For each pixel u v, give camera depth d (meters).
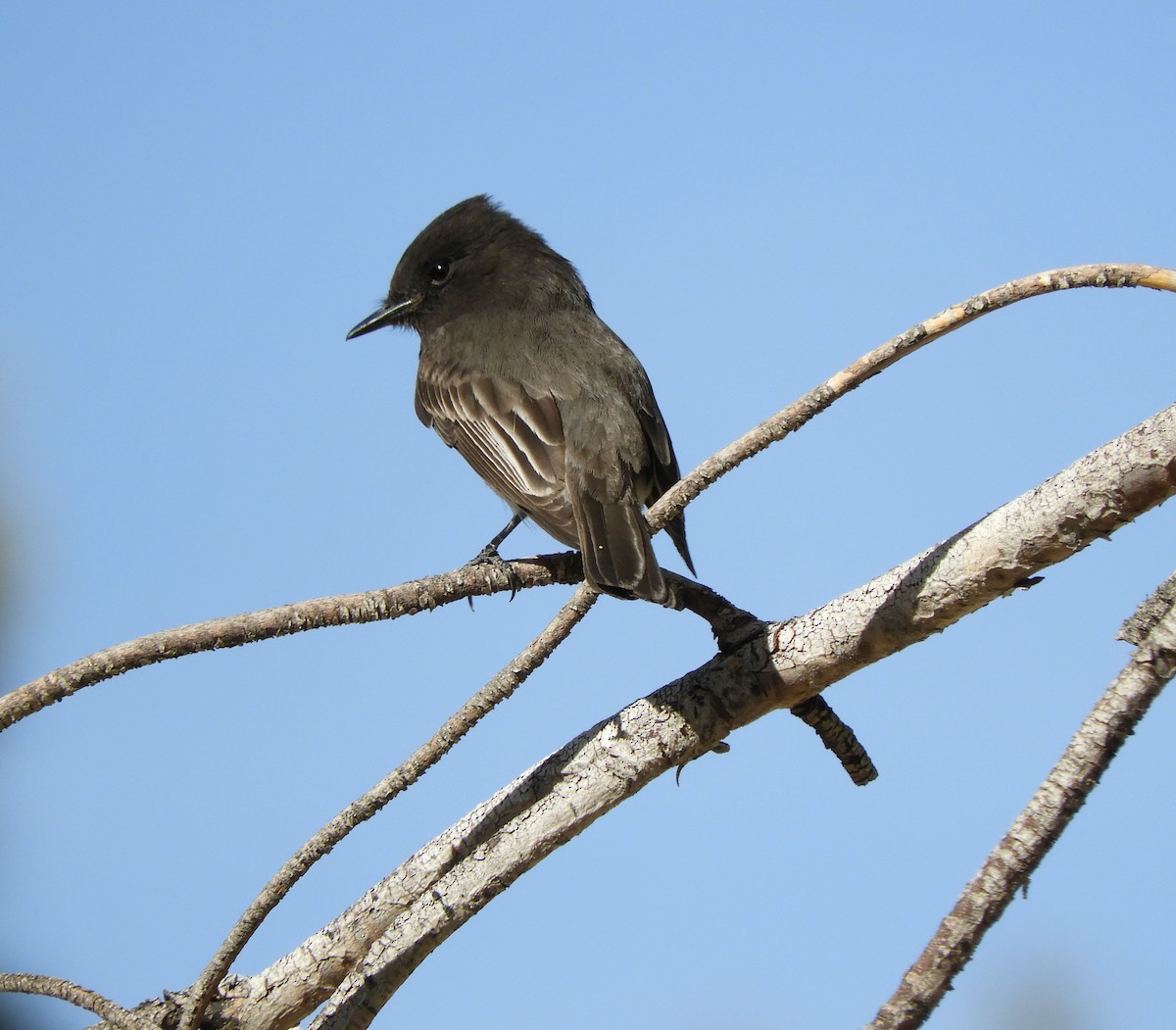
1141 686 6.39
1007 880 6.34
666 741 8.21
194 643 7.59
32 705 7.38
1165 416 7.12
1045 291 7.44
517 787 8.46
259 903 8.05
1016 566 7.52
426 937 8.27
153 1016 8.27
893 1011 6.33
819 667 8.08
